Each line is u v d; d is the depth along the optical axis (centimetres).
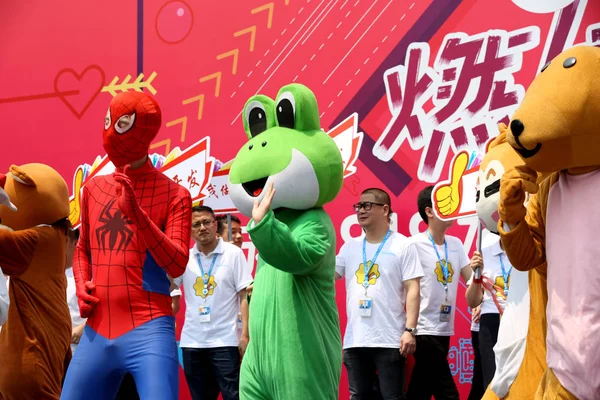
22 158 789
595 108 293
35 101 790
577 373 295
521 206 320
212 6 740
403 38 673
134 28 764
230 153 722
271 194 365
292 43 708
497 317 540
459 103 652
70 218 622
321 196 397
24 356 456
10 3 805
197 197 607
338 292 671
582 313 294
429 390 582
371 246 580
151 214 429
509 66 640
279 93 412
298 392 371
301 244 369
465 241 642
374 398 608
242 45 725
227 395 592
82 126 773
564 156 303
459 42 657
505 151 409
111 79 768
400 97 670
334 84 689
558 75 303
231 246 616
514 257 327
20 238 454
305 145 395
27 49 798
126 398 598
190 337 604
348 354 574
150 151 746
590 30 621
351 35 689
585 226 298
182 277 629
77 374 416
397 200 663
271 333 381
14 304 461
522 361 375
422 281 584
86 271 436
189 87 740
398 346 559
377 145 673
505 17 645
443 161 654
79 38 782
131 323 415
